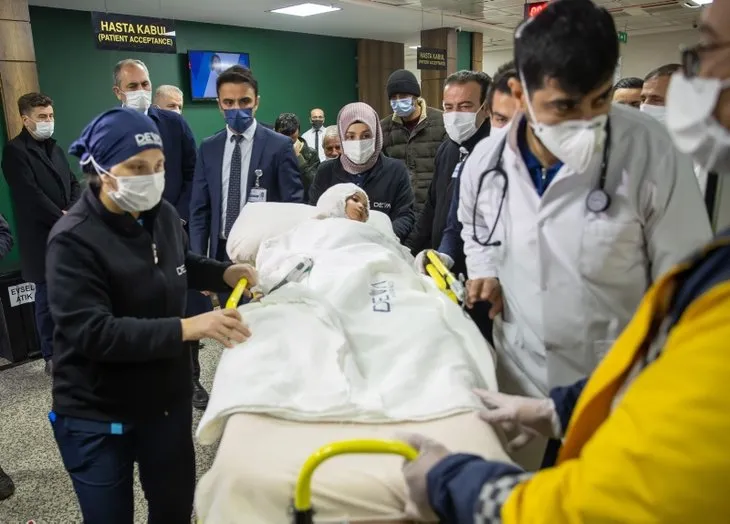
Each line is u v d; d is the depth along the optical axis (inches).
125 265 52.2
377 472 41.2
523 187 51.3
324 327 58.4
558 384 53.6
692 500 19.4
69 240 49.7
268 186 106.0
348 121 103.3
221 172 106.3
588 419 29.4
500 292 58.3
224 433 47.1
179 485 60.4
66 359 53.1
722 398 19.1
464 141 90.9
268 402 48.4
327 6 251.8
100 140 49.9
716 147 22.8
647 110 109.7
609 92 41.1
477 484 27.5
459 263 78.0
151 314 55.0
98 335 48.9
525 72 41.1
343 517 40.3
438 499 29.3
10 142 130.8
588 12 38.5
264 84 312.3
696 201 45.8
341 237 76.4
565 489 23.0
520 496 25.0
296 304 61.9
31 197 128.3
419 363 54.5
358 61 362.9
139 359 50.4
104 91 241.9
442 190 93.4
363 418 47.7
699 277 22.8
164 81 267.3
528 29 40.7
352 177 107.7
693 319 22.0
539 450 55.8
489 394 45.4
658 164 45.3
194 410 114.2
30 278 132.0
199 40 279.1
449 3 271.4
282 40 317.1
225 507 41.4
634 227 47.0
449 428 45.9
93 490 54.9
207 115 286.8
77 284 49.5
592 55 38.1
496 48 490.6
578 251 48.5
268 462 42.6
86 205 51.8
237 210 105.8
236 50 295.9
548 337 52.5
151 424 57.1
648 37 422.0
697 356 20.2
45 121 131.5
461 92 88.7
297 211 90.0
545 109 41.1
